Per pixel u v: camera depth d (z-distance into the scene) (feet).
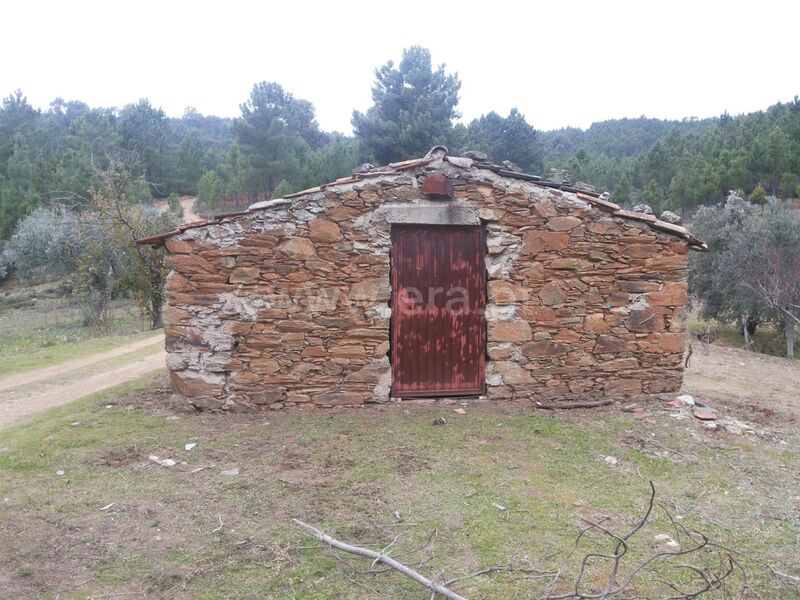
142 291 61.36
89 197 102.58
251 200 121.60
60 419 22.89
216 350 22.65
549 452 19.89
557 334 24.32
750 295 60.49
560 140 217.15
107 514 15.15
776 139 107.86
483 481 17.48
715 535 14.78
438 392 24.40
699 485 17.85
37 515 14.99
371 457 18.98
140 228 62.28
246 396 22.94
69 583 12.23
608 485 17.60
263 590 12.06
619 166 128.47
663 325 24.84
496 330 24.03
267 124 115.34
